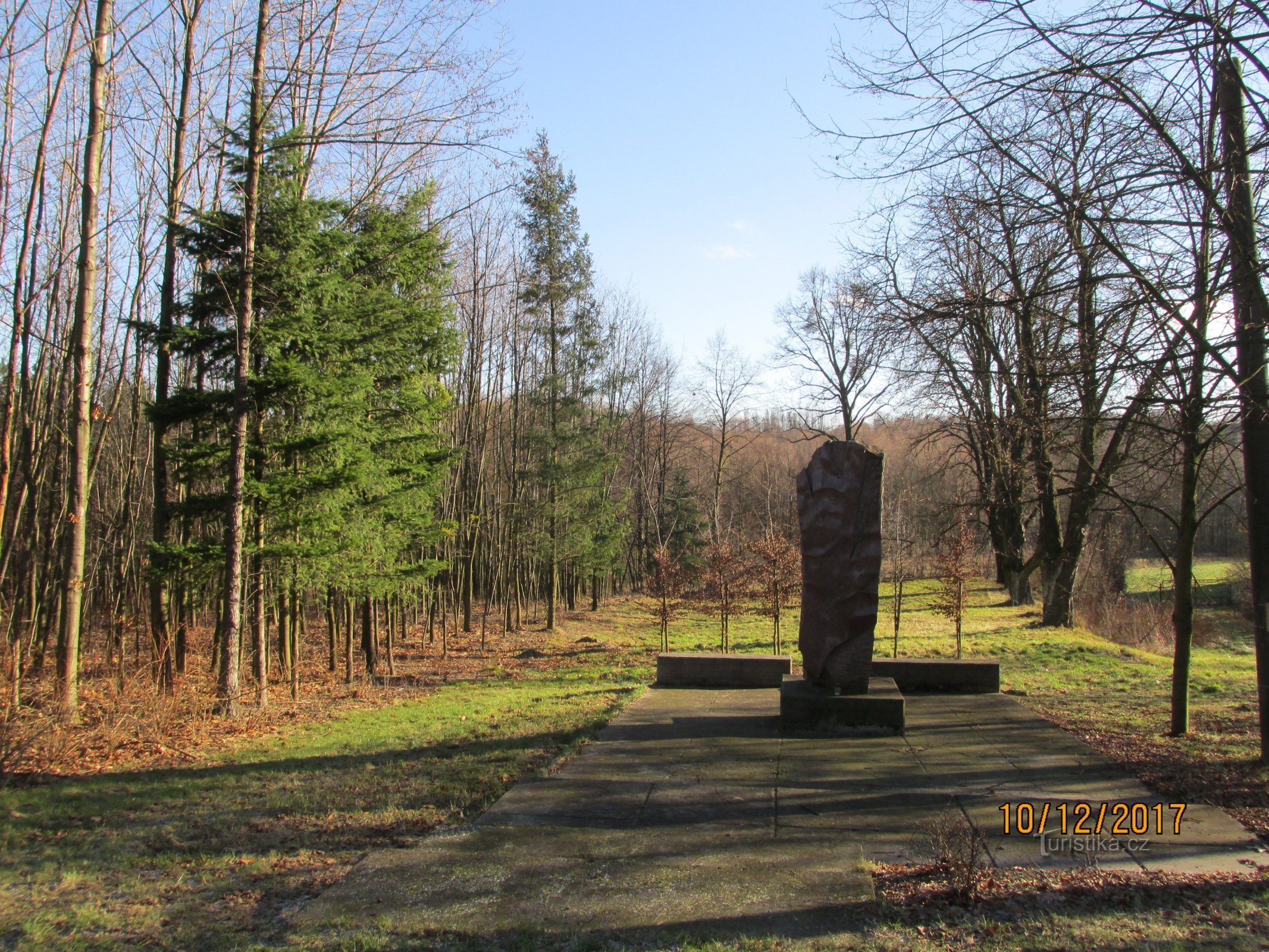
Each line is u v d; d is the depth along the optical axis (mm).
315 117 13289
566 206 28719
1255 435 7395
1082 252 6871
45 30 12539
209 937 4602
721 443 43719
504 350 28219
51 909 5012
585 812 6633
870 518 9641
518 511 28281
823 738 9047
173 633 13703
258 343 11922
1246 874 4996
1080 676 13430
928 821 5984
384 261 14000
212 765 8766
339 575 12672
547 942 4387
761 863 5426
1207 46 6027
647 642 23516
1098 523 21453
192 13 13328
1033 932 4316
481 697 13523
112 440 21891
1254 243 6438
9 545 15539
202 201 15117
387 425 14281
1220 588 27328
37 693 12711
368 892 5125
